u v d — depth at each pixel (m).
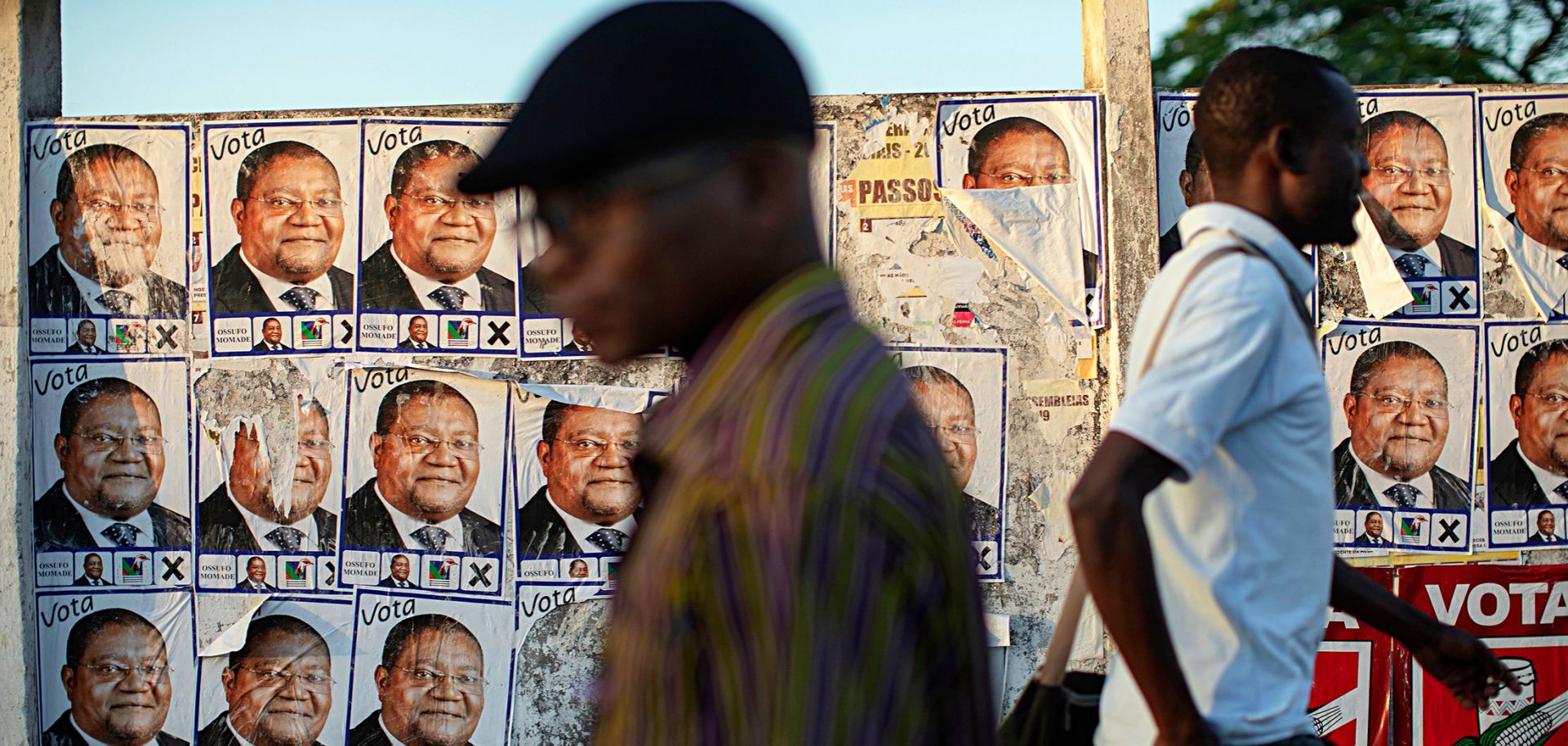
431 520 3.35
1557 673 3.30
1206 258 1.58
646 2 0.88
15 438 3.31
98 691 3.36
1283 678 1.58
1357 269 3.35
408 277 3.35
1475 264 3.35
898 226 3.32
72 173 3.36
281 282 3.35
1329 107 1.65
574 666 3.33
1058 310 3.29
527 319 3.33
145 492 3.36
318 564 3.35
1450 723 3.30
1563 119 3.34
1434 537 3.33
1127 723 1.68
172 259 3.36
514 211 3.33
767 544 0.75
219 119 3.35
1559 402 3.33
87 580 3.36
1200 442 1.44
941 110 3.31
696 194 0.85
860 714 0.74
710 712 0.75
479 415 3.34
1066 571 3.29
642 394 3.33
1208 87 1.75
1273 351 1.54
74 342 3.36
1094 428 3.29
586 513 3.34
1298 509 1.59
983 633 0.85
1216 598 1.56
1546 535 3.33
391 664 3.35
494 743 3.34
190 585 3.36
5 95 3.33
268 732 3.35
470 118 3.34
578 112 0.83
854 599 0.74
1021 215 3.29
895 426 0.81
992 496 3.30
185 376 3.36
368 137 3.35
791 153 0.88
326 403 3.35
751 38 0.86
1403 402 3.34
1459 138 3.35
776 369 0.82
